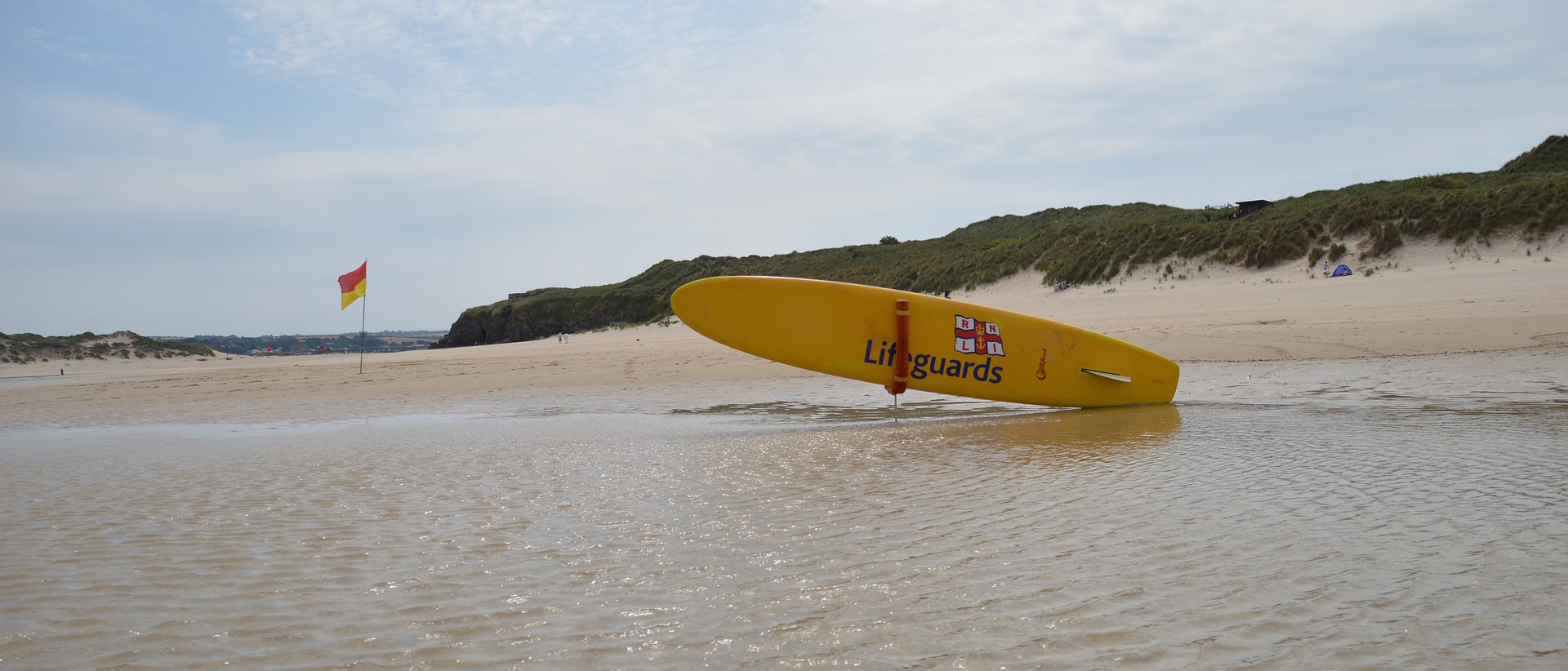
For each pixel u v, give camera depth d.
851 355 8.20
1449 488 4.07
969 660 2.34
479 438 7.30
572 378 13.09
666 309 52.16
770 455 5.89
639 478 5.20
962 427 7.13
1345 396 7.84
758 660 2.41
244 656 2.56
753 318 8.18
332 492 5.02
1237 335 13.66
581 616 2.80
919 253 49.56
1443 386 8.02
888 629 2.59
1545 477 4.25
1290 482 4.34
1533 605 2.58
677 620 2.73
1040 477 4.74
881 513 4.02
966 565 3.16
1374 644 2.35
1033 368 8.31
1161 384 8.26
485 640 2.62
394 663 2.47
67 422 9.83
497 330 56.59
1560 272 17.86
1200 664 2.27
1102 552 3.25
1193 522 3.63
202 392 12.88
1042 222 53.56
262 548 3.78
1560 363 8.90
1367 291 19.48
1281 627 2.48
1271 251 27.03
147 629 2.81
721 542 3.64
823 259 55.06
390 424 8.58
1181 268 28.81
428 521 4.21
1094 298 27.70
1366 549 3.17
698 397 10.34
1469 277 19.39
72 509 4.74
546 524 4.07
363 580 3.26
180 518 4.45
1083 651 2.37
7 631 2.82
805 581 3.07
